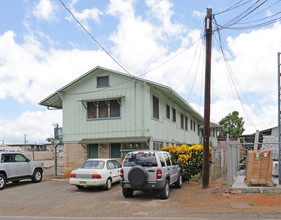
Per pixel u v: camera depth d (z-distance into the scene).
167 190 10.38
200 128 37.59
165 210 8.39
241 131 45.78
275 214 7.38
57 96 19.58
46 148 59.66
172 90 17.69
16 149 48.03
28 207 9.48
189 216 7.49
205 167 12.32
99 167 13.12
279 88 11.45
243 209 8.09
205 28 12.71
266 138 19.89
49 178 18.17
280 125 11.38
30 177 16.05
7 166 14.52
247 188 10.59
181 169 14.36
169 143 21.62
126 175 10.32
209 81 12.62
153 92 18.14
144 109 17.09
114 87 17.98
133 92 17.47
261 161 10.88
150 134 17.03
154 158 10.15
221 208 8.35
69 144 18.91
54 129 20.61
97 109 18.36
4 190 13.75
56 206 9.55
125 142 16.53
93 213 8.31
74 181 12.73
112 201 10.12
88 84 18.77
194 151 14.63
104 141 16.97
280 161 11.23
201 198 10.05
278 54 11.55
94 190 12.91
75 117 18.91
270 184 11.04
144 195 11.20
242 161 19.91
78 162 18.58
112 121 17.84
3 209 9.22
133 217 7.57
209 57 12.64
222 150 17.91
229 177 10.88
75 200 10.59
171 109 22.70
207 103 12.57
